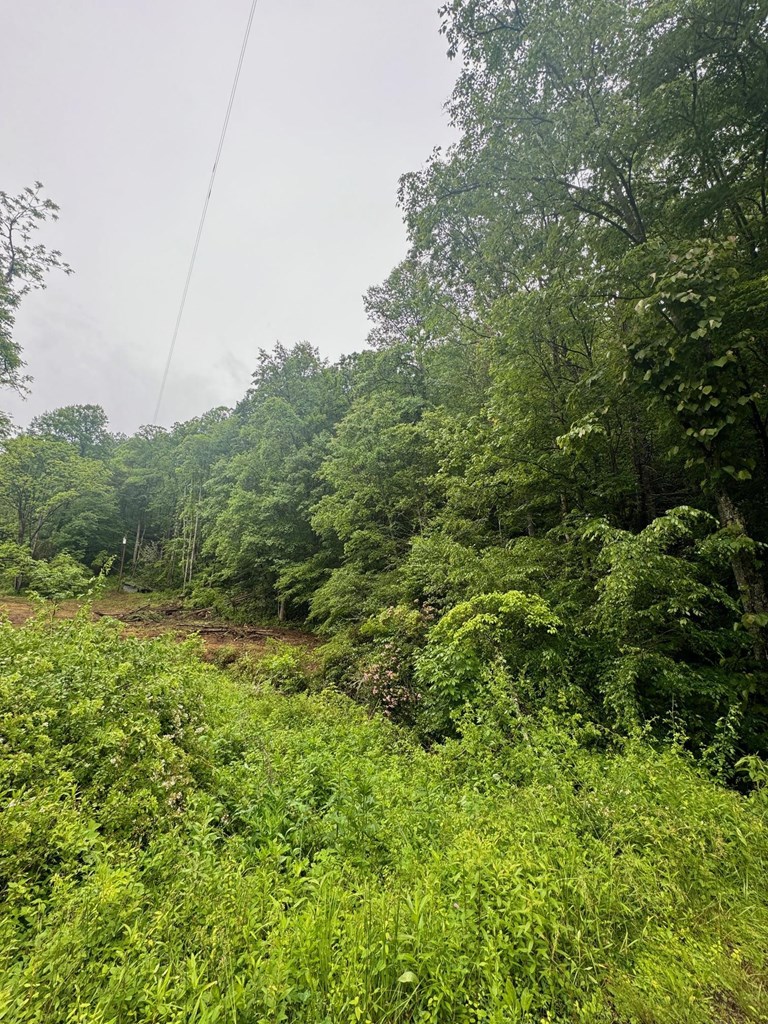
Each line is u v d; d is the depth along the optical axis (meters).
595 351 7.11
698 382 4.75
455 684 5.56
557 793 3.18
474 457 8.07
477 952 1.88
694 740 4.28
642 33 5.36
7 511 27.52
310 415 20.80
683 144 5.76
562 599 6.46
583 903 2.13
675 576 4.70
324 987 1.70
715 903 2.24
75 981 1.62
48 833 2.44
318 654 9.92
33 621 5.78
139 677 4.70
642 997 1.71
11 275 14.75
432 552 8.77
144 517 34.97
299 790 3.49
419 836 2.94
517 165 6.61
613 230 6.54
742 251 5.34
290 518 18.50
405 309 18.83
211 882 2.27
